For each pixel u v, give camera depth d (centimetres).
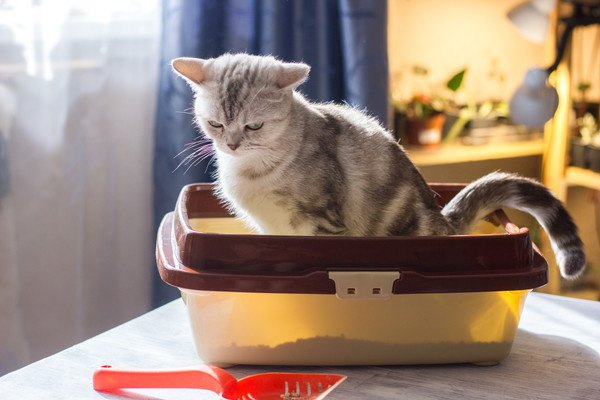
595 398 106
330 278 106
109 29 196
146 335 126
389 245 108
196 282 106
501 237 109
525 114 188
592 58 278
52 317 201
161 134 200
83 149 197
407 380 111
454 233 141
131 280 215
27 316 198
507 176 143
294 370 115
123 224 211
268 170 136
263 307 109
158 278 210
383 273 107
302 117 138
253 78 137
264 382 108
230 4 195
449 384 110
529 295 146
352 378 112
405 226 143
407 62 268
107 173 205
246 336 112
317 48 202
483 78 282
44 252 196
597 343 124
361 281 107
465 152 245
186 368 106
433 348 114
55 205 195
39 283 198
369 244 107
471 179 273
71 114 193
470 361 116
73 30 190
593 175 241
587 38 276
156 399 106
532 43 285
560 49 211
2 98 182
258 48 201
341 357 114
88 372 113
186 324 131
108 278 212
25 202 191
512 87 286
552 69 201
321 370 114
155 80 205
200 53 194
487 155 245
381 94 204
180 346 122
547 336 127
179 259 110
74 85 192
